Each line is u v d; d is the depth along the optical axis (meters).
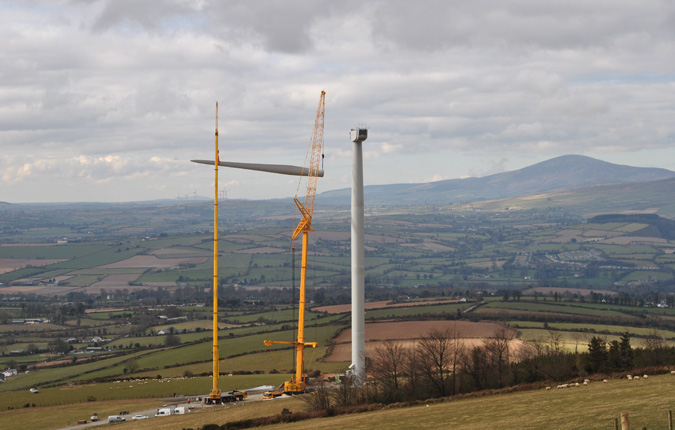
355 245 163.88
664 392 91.81
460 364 138.88
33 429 146.00
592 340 130.00
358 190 164.75
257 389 177.00
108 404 170.25
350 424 103.44
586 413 83.75
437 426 92.06
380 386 138.25
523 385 119.50
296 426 110.31
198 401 166.00
